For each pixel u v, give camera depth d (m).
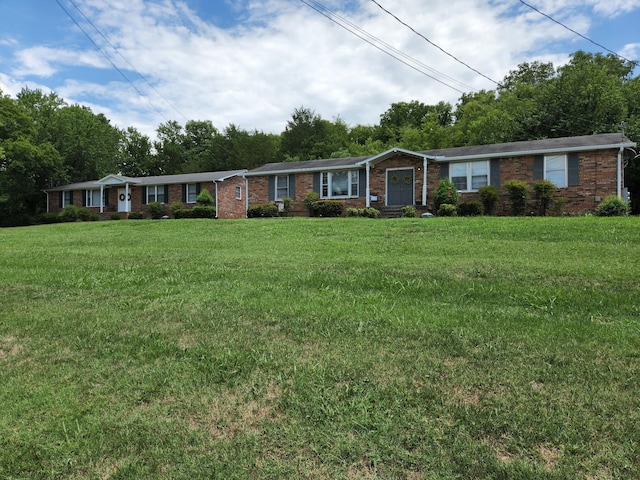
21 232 15.72
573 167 14.70
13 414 2.49
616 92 24.42
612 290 4.50
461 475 1.86
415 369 2.83
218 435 2.23
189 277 5.91
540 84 34.47
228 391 2.67
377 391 2.56
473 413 2.29
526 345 3.13
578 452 1.96
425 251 7.52
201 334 3.66
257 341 3.44
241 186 25.91
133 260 7.57
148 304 4.65
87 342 3.58
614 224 9.48
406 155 17.56
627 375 2.63
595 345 3.09
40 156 28.19
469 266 5.93
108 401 2.61
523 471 1.85
